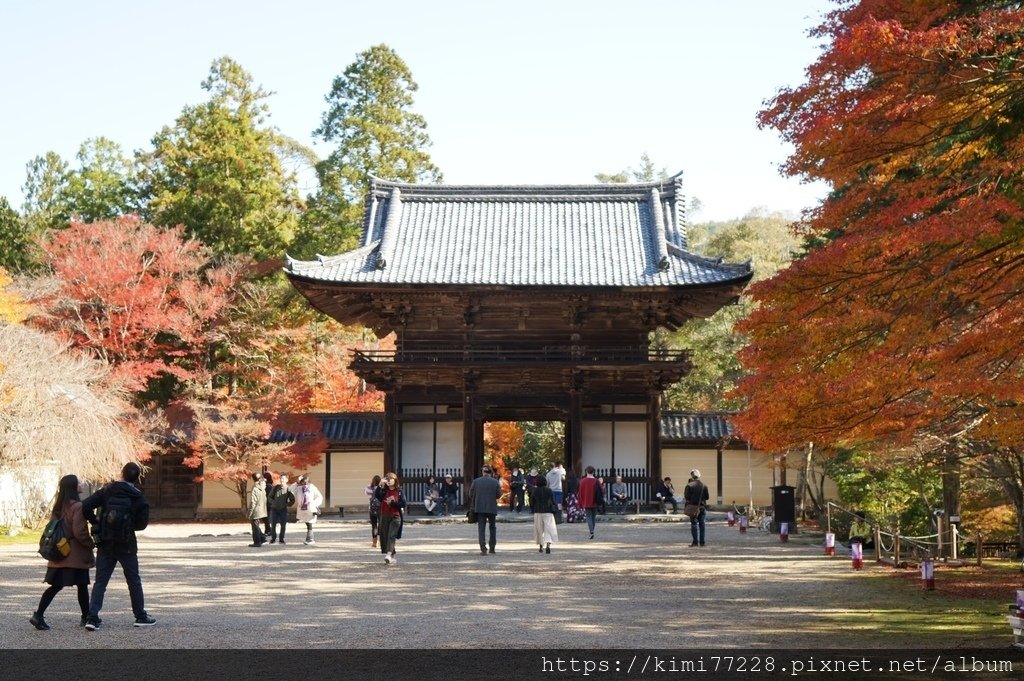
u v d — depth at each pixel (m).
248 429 47.03
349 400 59.44
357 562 25.50
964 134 15.94
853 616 16.78
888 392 15.23
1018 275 14.16
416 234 49.50
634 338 47.16
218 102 70.56
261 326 54.91
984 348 14.20
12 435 34.38
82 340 48.53
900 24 14.03
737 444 49.31
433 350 46.19
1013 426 14.83
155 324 47.66
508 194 52.00
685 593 19.61
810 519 45.03
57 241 49.06
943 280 14.21
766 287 15.61
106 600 18.48
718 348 61.34
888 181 16.94
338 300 47.25
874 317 14.73
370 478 50.19
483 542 27.47
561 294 45.56
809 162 15.34
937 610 17.48
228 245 60.44
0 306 37.59
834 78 14.49
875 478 40.16
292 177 73.81
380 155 69.94
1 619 16.19
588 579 21.83
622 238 49.03
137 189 71.00
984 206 13.40
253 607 17.69
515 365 44.84
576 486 42.66
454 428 47.09
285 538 34.62
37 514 40.44
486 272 46.19
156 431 48.44
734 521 40.44
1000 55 13.77
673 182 52.03
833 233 38.59
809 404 15.71
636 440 46.81
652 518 42.12
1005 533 37.09
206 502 51.00
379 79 70.25
